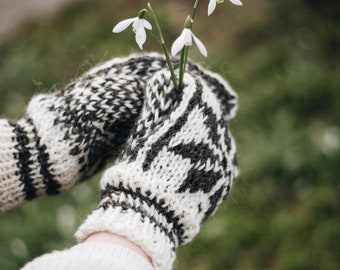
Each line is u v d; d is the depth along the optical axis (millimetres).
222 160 1180
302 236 2477
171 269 1045
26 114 1240
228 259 2477
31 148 1176
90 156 1255
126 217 1006
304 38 3426
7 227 2715
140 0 4066
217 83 1366
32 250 2645
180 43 1006
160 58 1319
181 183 1093
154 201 1057
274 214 2602
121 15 4000
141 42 1066
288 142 2803
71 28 4074
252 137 2908
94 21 4016
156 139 1104
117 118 1229
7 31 4332
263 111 3031
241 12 3730
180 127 1118
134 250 973
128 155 1109
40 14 4367
